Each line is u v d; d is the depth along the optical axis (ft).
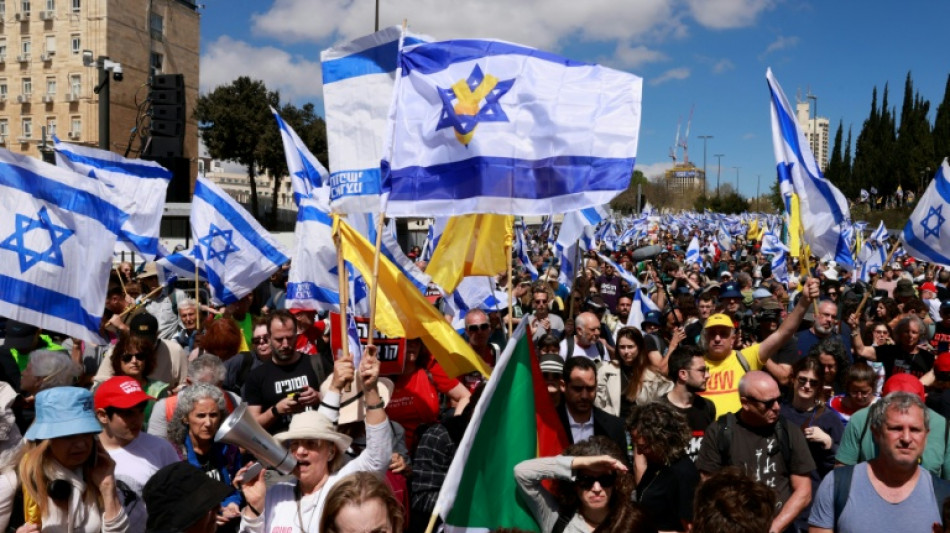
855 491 14.02
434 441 17.81
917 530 13.52
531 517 13.96
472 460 13.79
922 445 13.47
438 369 22.74
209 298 36.55
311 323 28.81
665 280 51.70
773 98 26.94
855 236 73.31
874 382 20.27
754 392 16.44
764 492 12.05
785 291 49.14
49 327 19.03
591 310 33.12
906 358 27.30
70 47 185.06
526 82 16.79
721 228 127.34
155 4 193.06
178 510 11.57
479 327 24.91
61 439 12.99
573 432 18.13
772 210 305.94
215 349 24.91
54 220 19.27
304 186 28.84
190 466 12.11
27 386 19.04
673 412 16.05
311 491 13.64
